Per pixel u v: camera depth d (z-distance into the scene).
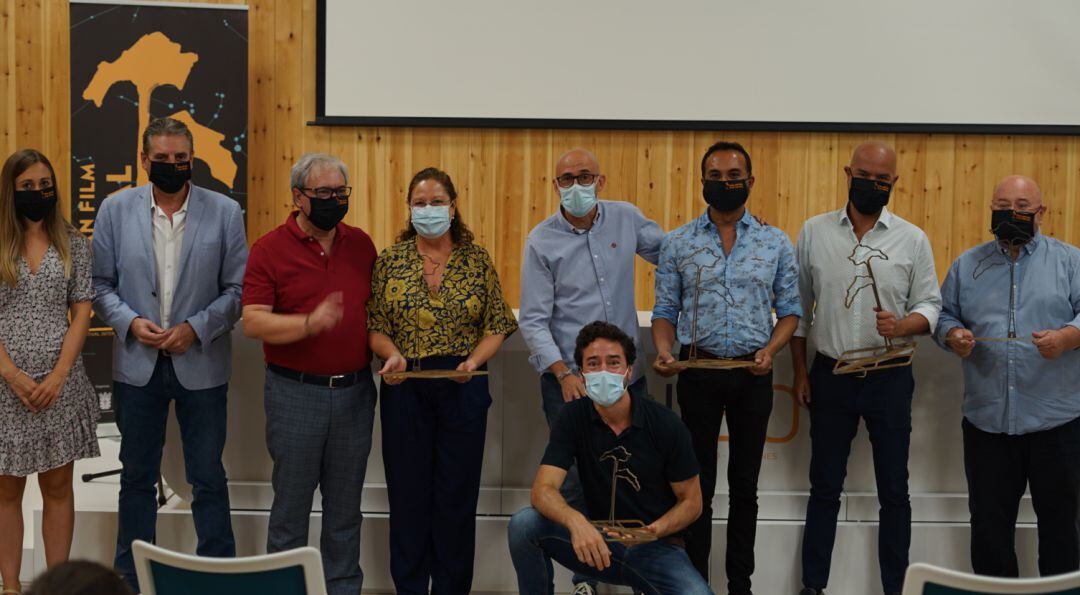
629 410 3.08
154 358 3.40
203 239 3.46
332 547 3.46
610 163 6.28
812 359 3.76
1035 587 2.07
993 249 3.50
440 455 3.39
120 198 3.49
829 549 3.58
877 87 6.18
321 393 3.30
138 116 5.96
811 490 3.61
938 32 6.14
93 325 5.55
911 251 3.49
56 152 6.30
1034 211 3.35
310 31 6.23
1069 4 6.09
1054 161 6.29
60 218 3.36
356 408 3.38
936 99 6.19
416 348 3.34
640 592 3.19
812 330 3.60
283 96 6.27
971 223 6.32
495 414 3.86
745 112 6.21
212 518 3.49
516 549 3.12
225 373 3.51
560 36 6.18
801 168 6.27
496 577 3.81
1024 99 6.18
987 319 3.44
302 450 3.32
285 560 2.16
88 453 3.44
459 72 6.20
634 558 3.01
